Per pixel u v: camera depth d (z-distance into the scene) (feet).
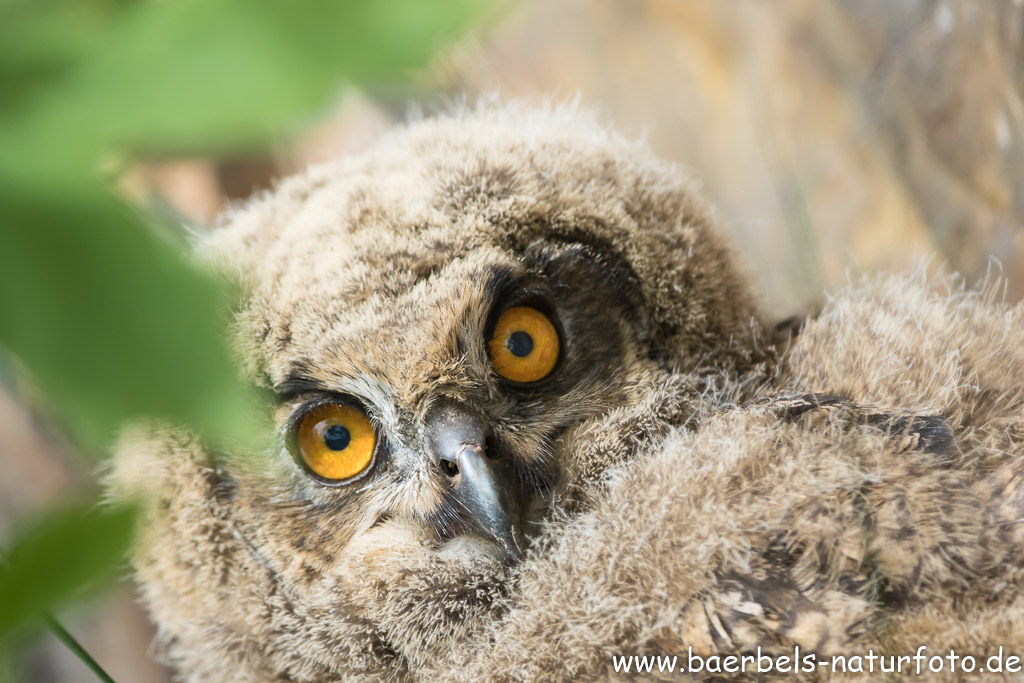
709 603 7.50
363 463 7.66
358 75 2.58
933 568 7.47
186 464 7.68
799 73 8.14
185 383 2.74
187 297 2.78
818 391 7.67
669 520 7.55
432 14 2.58
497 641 7.65
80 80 2.68
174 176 8.14
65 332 2.66
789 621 7.48
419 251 7.64
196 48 2.62
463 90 8.09
